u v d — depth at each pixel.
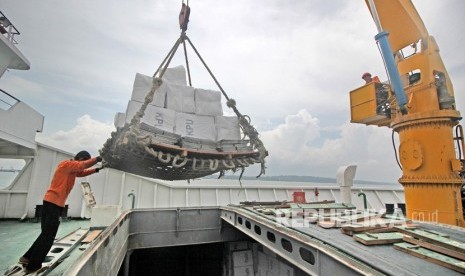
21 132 11.22
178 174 9.62
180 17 9.54
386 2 7.32
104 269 4.59
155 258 10.82
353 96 8.85
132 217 9.05
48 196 4.52
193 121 9.96
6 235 8.56
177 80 10.69
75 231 8.07
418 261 3.06
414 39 7.26
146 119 8.88
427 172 6.46
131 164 8.71
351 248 3.53
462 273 2.68
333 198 16.44
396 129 7.38
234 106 9.86
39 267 4.38
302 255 4.52
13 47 10.49
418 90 6.94
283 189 16.20
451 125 6.57
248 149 9.51
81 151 5.09
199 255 10.97
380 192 17.22
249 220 6.81
